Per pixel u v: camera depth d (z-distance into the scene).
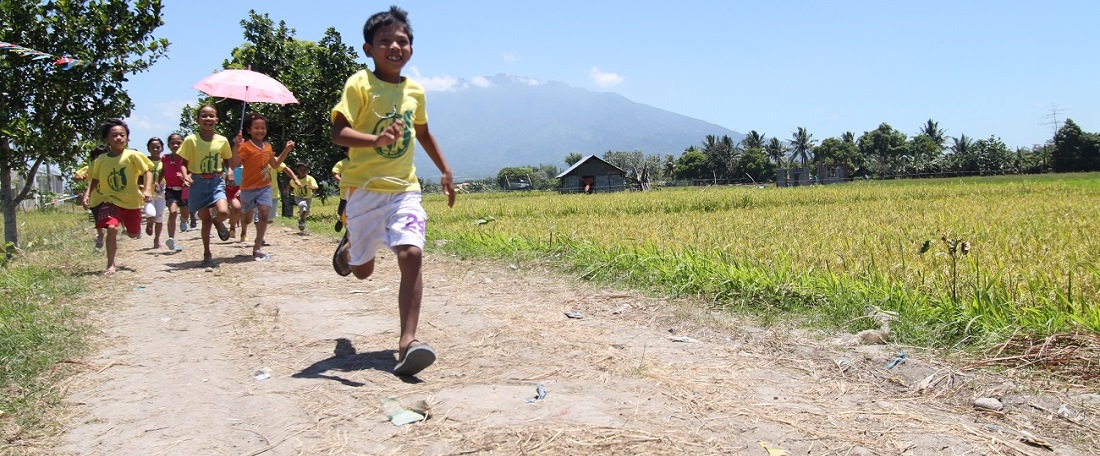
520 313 5.50
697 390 3.57
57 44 10.01
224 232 8.89
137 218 8.27
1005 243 8.30
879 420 3.16
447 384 3.72
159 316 5.58
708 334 4.80
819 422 3.14
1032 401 3.32
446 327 5.03
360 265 4.18
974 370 3.76
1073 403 3.27
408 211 3.93
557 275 7.39
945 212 15.50
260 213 9.20
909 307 4.99
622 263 7.25
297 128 20.72
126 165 8.03
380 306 5.84
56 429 3.21
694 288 6.18
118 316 5.58
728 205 22.41
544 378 3.78
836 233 10.85
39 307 5.69
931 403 3.42
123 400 3.59
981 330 4.35
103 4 10.33
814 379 3.78
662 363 4.06
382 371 3.97
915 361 3.94
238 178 10.62
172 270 8.15
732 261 7.01
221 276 7.66
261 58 19.95
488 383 3.71
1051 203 17.69
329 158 20.97
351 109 3.88
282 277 7.52
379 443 2.98
